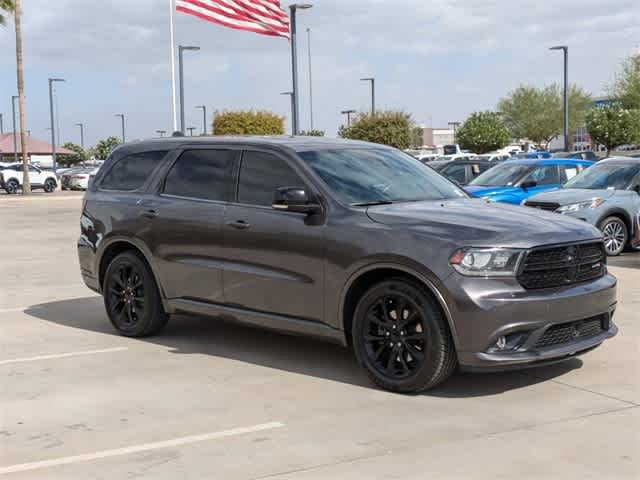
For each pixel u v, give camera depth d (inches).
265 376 253.3
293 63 1141.1
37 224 920.9
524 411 214.2
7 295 421.4
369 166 271.3
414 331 228.8
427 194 266.7
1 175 1793.8
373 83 2102.6
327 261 243.3
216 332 317.4
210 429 204.5
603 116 2119.8
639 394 227.6
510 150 2659.9
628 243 536.7
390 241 229.0
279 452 187.3
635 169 549.0
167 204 292.5
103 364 272.2
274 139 280.7
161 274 294.2
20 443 197.6
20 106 1721.2
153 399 231.1
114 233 308.5
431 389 235.1
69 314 365.7
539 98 3154.5
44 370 265.7
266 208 262.8
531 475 171.5
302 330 253.8
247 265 265.6
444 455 183.6
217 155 285.6
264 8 857.5
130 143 322.3
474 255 217.5
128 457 186.5
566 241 227.1
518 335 219.9
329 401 226.1
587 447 187.5
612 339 293.4
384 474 173.0
